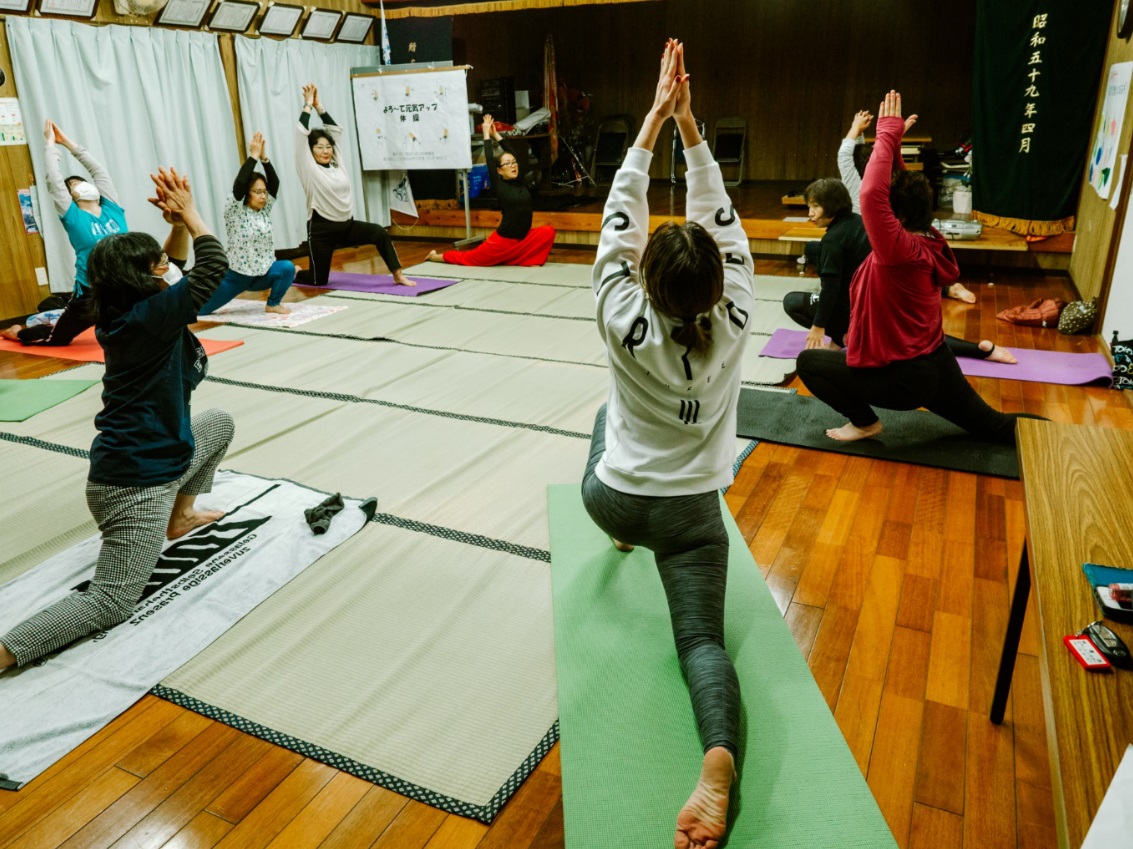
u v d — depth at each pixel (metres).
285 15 7.04
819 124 10.17
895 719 1.84
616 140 10.84
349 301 5.91
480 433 3.45
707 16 10.19
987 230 6.48
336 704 1.90
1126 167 4.44
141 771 1.72
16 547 2.57
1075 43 5.68
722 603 1.68
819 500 2.87
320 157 6.02
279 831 1.57
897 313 2.93
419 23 7.50
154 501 2.18
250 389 4.04
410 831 1.57
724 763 1.43
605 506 1.71
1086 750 0.92
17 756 1.75
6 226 5.29
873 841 1.49
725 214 1.63
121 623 2.17
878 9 9.49
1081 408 3.65
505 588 2.33
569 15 10.68
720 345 1.56
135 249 2.04
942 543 2.58
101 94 5.71
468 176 8.50
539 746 1.76
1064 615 1.14
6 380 4.13
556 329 5.09
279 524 2.66
